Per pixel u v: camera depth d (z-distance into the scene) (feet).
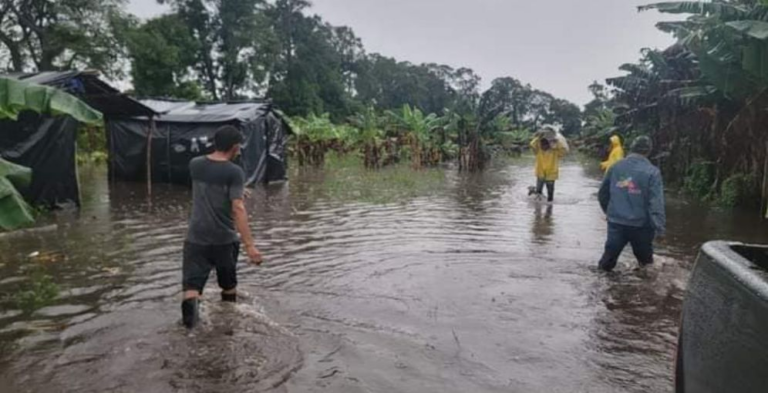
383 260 21.50
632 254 22.97
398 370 11.76
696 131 51.26
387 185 50.49
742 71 30.35
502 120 97.19
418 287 17.85
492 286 18.07
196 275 13.97
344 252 22.86
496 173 68.33
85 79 34.71
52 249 22.84
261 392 10.71
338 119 194.39
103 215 31.65
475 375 11.60
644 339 13.80
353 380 11.27
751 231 29.96
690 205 41.47
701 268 5.74
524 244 24.95
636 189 19.27
